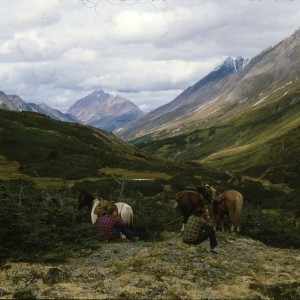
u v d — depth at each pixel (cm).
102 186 4400
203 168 11256
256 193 5309
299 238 2298
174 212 2581
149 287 1198
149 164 8750
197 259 1566
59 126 11275
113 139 12600
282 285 1307
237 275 1412
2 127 9481
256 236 2297
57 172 6322
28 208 2034
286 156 12706
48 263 1459
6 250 1498
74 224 2005
